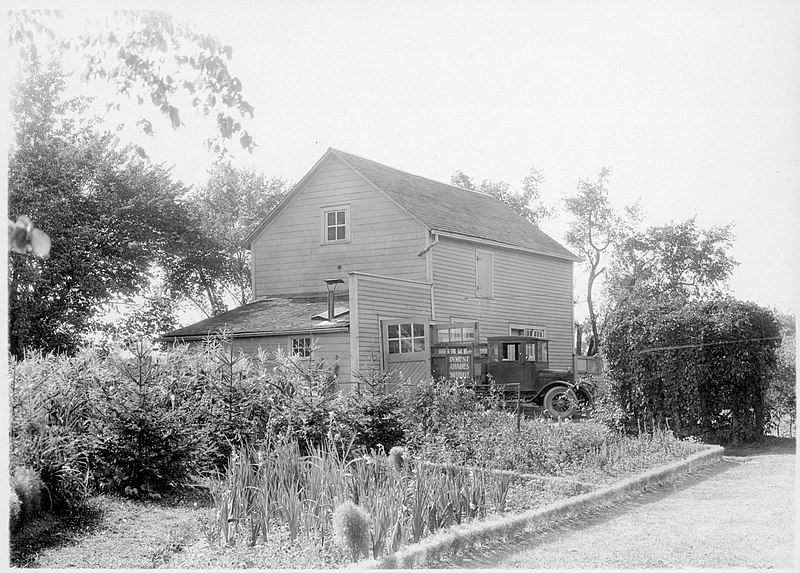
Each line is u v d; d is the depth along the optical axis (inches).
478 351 849.5
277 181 1476.4
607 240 1469.0
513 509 339.6
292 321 919.7
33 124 1194.6
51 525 303.4
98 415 364.8
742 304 610.5
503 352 877.8
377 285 890.7
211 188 1446.9
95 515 322.0
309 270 1076.5
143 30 382.3
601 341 645.3
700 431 603.5
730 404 598.9
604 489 383.6
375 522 264.2
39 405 330.3
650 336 617.3
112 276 1273.4
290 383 464.4
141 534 299.7
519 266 1178.0
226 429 421.7
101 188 1263.5
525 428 507.2
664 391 612.4
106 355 406.6
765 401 609.9
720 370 594.6
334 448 369.1
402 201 1016.2
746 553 282.2
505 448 438.3
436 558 268.4
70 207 1240.8
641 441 540.7
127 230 1291.8
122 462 360.2
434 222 1010.7
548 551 286.8
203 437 397.1
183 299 1398.9
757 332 602.9
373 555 258.7
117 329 1289.4
